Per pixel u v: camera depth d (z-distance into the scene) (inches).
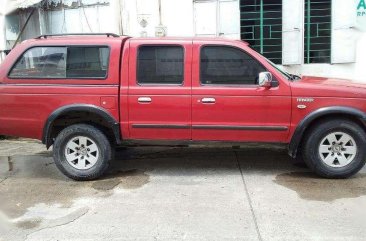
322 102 204.7
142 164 244.8
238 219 166.6
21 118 218.2
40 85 215.3
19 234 158.6
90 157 217.8
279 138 210.8
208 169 232.2
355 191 194.1
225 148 274.1
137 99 211.9
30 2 394.0
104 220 168.9
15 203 189.5
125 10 388.2
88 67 215.2
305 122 205.0
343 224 160.1
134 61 212.2
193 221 165.6
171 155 261.7
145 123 214.1
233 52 209.5
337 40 362.6
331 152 209.2
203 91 209.2
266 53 379.2
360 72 362.6
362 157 207.2
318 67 370.3
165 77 212.5
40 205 186.5
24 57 218.2
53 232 159.5
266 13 372.5
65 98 214.1
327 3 359.9
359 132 205.2
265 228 158.1
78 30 406.3
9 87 216.8
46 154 277.3
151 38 214.7
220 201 185.3
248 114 208.8
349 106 203.6
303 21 365.7
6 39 410.6
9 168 245.4
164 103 211.3
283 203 181.3
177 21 382.3
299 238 149.8
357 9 353.7
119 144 220.1
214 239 150.5
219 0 374.9
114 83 213.0
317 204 179.5
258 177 216.8
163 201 187.2
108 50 213.5
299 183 206.4
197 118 211.8
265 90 206.4
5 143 311.7
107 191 202.4
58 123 222.2
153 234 155.6
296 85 205.8
